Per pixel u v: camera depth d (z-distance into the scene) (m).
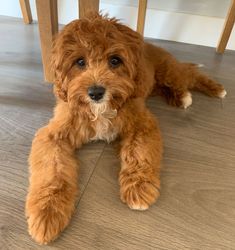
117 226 0.35
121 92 0.37
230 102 0.55
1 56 0.64
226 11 0.71
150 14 0.74
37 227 0.32
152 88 0.52
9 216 0.35
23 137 0.45
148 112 0.45
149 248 0.33
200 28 0.73
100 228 0.34
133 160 0.39
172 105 0.54
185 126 0.49
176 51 0.71
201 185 0.40
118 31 0.36
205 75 0.58
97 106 0.37
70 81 0.37
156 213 0.36
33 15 0.80
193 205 0.37
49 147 0.39
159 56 0.52
